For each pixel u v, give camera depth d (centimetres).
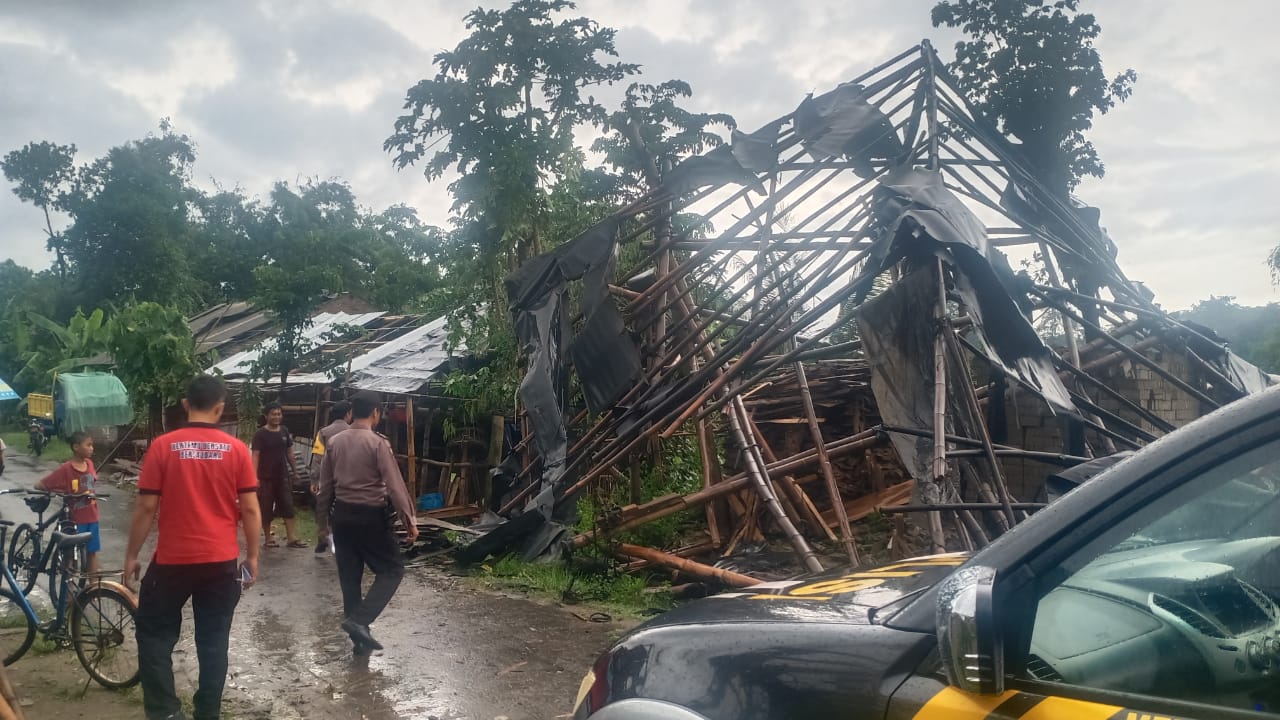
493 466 1330
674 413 823
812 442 1130
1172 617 168
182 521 436
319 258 4422
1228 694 158
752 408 1100
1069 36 1552
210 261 4869
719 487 820
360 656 605
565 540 881
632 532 939
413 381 1359
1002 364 626
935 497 580
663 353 994
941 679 171
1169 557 173
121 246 4609
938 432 593
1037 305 755
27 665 573
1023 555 165
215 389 459
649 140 1261
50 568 579
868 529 963
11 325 3312
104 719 484
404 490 605
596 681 245
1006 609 162
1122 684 164
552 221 1316
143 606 438
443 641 645
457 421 1398
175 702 442
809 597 233
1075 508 164
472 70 1216
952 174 888
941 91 889
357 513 600
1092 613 171
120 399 2078
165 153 4891
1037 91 1534
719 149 901
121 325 2033
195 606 445
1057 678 165
